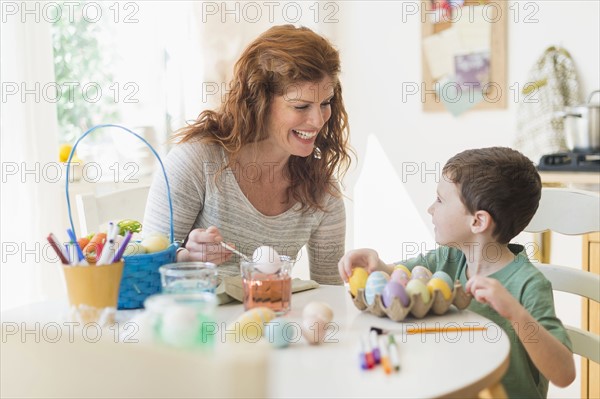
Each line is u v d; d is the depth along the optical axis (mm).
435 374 1027
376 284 1318
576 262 2682
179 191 1681
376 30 3277
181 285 1216
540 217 1736
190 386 678
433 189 3215
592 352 1562
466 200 1495
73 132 3293
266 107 1649
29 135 2762
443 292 1300
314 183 1763
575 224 1694
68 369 744
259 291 1301
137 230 1532
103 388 728
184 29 3191
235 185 1703
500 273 1484
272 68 1616
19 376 768
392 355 1071
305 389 973
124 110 3336
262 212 1741
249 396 664
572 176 2500
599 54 2838
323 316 1170
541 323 1370
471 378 1011
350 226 3406
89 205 1874
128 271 1330
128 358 709
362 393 957
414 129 3238
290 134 1654
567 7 2877
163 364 689
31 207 2768
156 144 3262
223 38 3162
